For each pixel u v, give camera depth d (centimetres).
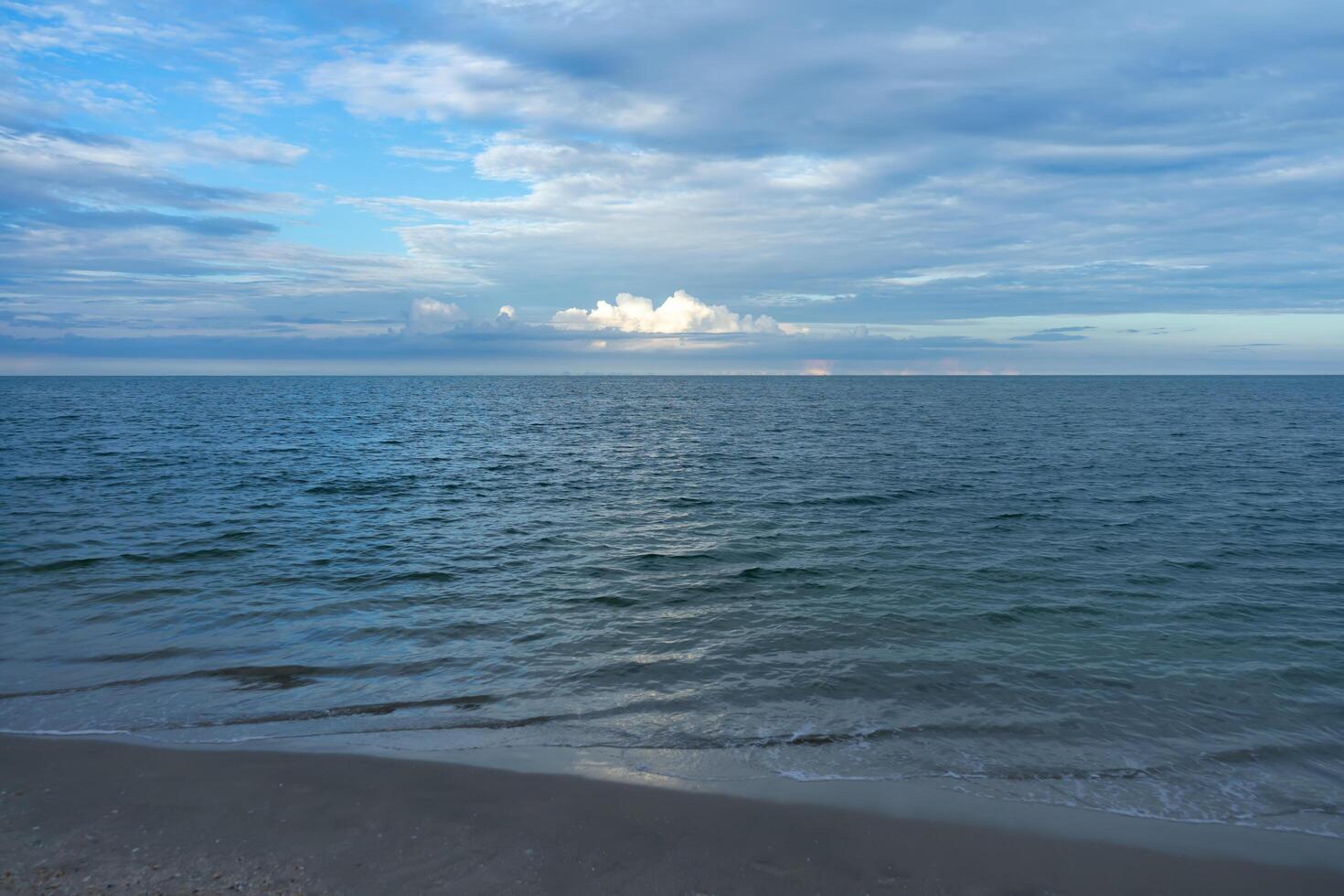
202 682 978
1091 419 6619
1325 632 1209
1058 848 628
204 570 1560
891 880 579
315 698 931
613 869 582
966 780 743
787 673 1023
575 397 12975
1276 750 820
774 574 1549
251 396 12012
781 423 6372
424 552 1741
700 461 3675
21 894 531
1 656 1064
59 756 753
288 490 2653
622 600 1372
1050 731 857
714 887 564
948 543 1833
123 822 631
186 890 545
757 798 695
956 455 3794
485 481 2983
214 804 664
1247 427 5572
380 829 629
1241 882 588
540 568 1605
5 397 10788
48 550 1683
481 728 848
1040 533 1947
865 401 10706
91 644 1120
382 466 3412
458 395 13575
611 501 2486
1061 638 1170
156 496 2458
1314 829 667
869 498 2495
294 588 1438
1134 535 1923
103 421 5812
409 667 1039
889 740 829
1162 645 1140
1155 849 629
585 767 751
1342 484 2797
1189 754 806
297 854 592
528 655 1092
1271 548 1784
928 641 1154
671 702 925
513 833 627
